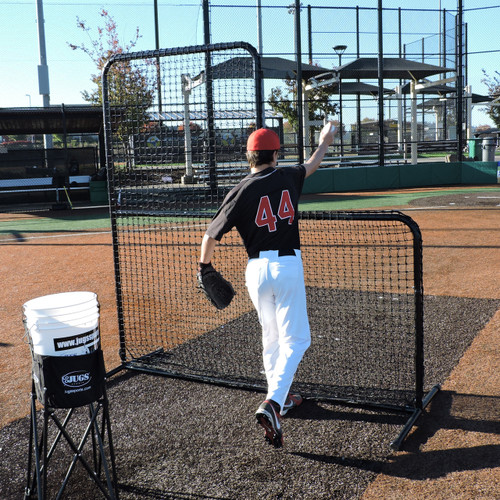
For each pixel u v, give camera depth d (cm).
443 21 2434
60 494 261
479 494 273
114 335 542
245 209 319
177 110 511
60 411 385
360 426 349
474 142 2625
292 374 314
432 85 2400
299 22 2019
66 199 2069
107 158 465
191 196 469
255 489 287
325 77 2391
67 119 2052
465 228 1102
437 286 673
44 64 2362
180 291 693
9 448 336
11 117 1889
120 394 411
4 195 1998
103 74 454
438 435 333
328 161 2558
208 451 327
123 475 305
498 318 538
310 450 323
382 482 288
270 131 330
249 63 431
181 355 477
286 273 314
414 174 2283
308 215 381
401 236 1019
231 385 414
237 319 575
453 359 445
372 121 2969
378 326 530
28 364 470
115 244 466
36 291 718
